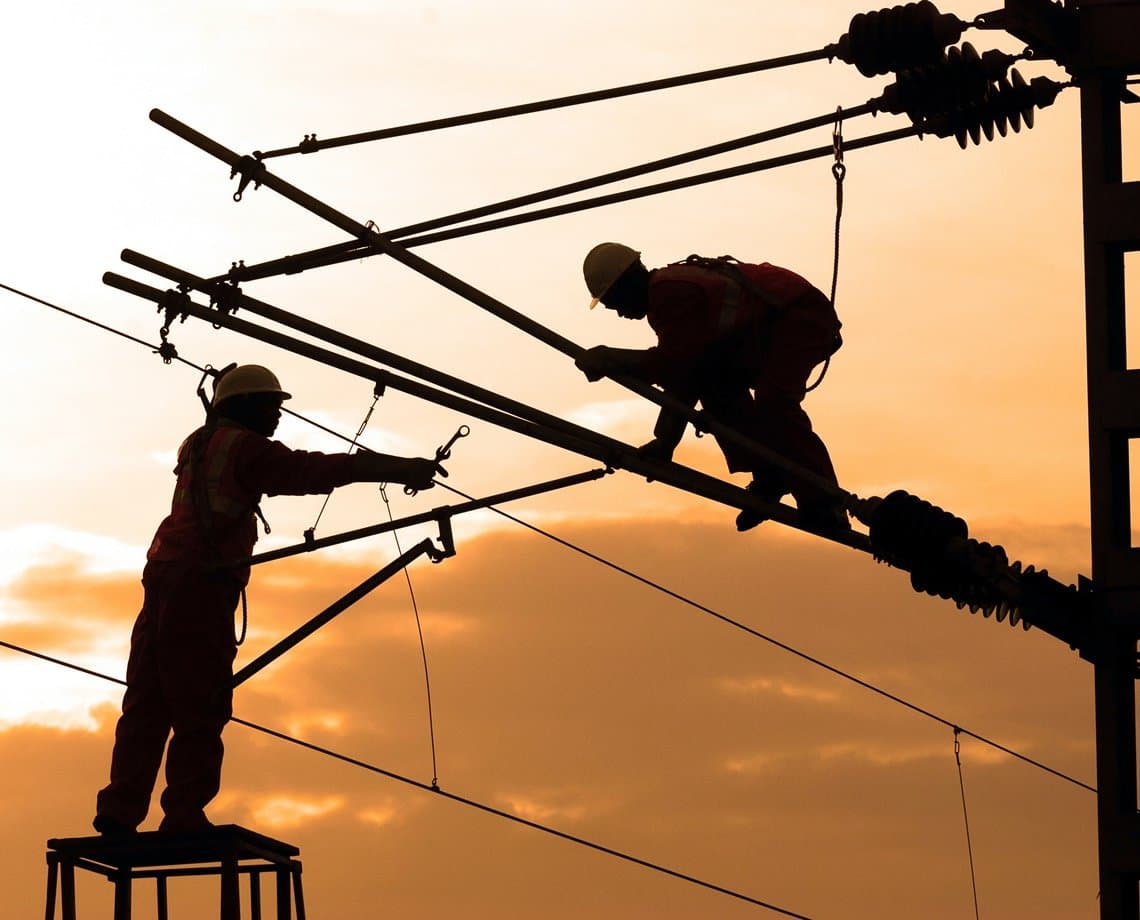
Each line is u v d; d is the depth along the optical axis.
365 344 29.70
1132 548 30.69
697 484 29.64
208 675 29.94
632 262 29.09
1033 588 30.00
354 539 30.42
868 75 31.45
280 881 30.69
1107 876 30.50
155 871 30.12
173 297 29.61
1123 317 31.42
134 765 30.05
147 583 30.34
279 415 31.34
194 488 30.08
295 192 29.44
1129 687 30.83
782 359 28.72
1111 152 31.58
